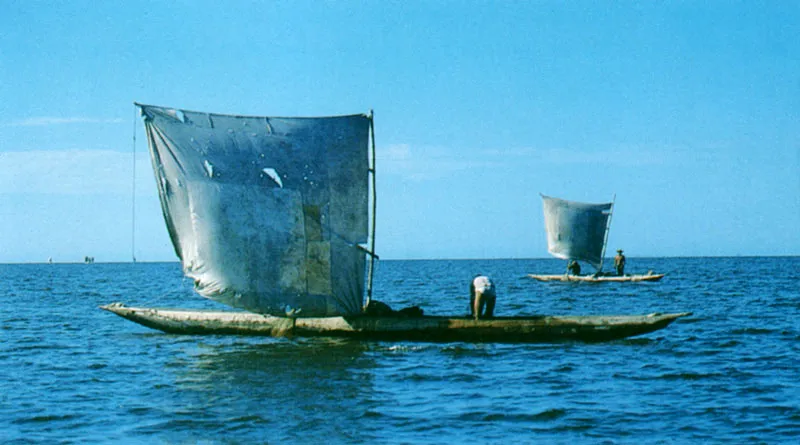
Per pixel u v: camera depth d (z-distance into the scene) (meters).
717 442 14.89
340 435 15.40
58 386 19.92
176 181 26.34
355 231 26.92
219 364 22.55
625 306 42.28
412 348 24.97
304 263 26.59
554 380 20.23
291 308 26.62
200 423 16.23
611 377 20.61
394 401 18.05
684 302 44.56
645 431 15.62
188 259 26.62
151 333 29.47
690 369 21.59
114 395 18.81
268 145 26.61
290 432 15.62
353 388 19.34
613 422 16.23
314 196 26.66
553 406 17.53
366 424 16.16
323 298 26.61
